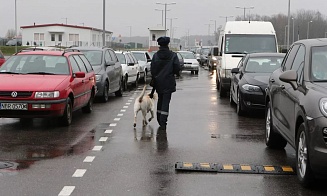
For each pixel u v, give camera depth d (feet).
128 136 33.53
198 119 41.68
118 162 25.91
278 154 28.19
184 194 20.39
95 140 32.01
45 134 34.06
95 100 57.16
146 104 37.76
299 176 21.90
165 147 29.84
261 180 22.61
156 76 36.40
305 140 21.07
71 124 38.60
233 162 26.08
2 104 34.81
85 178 22.72
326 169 19.76
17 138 32.50
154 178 22.77
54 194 20.26
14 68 39.60
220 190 20.98
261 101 42.01
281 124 26.23
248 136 33.81
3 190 20.75
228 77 59.88
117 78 61.26
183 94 64.90
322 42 24.95
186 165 24.86
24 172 23.71
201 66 176.96
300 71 24.52
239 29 64.23
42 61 40.06
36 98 34.88
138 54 95.96
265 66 47.44
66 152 28.27
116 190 20.89
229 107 50.62
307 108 20.89
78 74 39.50
